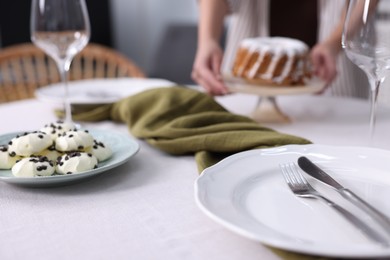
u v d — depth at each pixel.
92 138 0.62
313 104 1.03
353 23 0.61
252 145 0.65
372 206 0.47
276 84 0.96
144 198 0.55
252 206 0.49
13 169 0.57
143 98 0.85
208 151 0.67
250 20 1.47
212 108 0.82
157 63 2.53
